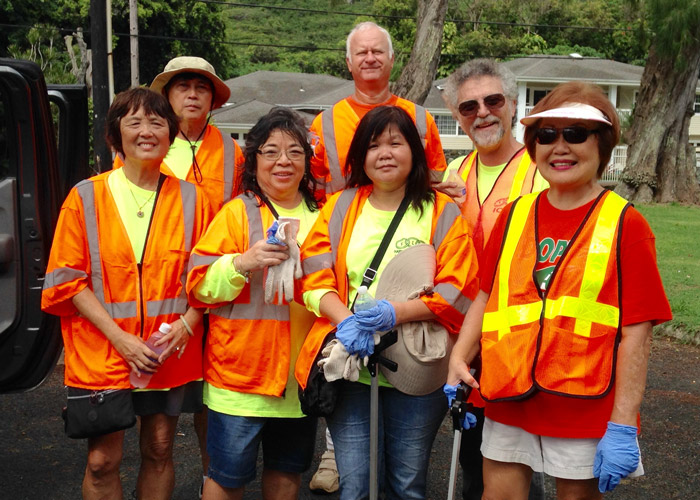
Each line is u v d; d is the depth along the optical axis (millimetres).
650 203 23766
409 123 3248
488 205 3812
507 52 43188
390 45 4301
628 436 2594
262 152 3438
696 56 23500
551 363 2691
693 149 24609
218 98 4445
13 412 5684
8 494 4363
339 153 4238
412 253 3215
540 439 2787
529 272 2801
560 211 2834
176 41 36344
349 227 3311
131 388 3326
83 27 30469
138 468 4691
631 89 37469
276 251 3201
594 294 2686
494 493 2920
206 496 3445
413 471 3234
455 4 44281
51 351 3938
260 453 5078
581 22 47062
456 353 3023
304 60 65562
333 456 4449
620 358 2658
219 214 3467
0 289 3803
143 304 3398
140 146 3410
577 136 2725
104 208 3426
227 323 3369
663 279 10359
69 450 5016
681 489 4508
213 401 3406
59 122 4660
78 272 3340
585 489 2736
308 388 3092
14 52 13633
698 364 7012
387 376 3160
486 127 3791
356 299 3111
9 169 3789
